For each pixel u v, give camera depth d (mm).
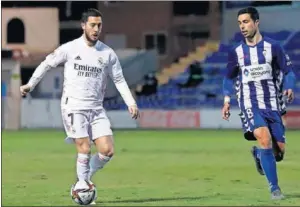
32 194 23562
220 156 43406
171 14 96812
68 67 20031
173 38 96750
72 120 19844
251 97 21625
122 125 83062
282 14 92625
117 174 32062
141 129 80875
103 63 20125
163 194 23500
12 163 38625
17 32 96812
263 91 21578
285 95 21719
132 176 31078
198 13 95625
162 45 96812
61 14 97562
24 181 28781
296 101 84125
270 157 21250
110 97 86000
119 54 93062
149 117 83062
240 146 52719
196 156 43531
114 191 24656
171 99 90562
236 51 21797
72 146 53281
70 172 33219
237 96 22078
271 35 92875
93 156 20469
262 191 24438
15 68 82312
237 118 81250
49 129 81688
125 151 47938
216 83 91500
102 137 20109
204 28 95625
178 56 95688
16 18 96625
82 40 20125
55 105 84250
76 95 19891
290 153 45062
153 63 92625
